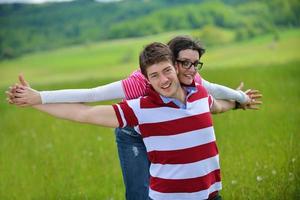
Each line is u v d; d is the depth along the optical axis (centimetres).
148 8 13000
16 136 1279
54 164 959
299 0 9519
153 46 433
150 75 430
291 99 1367
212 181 446
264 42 7762
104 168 909
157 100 434
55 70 8169
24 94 447
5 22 12662
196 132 434
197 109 440
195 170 432
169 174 434
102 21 12775
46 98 452
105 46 10256
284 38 7719
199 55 465
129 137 556
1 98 2030
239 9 10638
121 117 439
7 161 1020
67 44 11144
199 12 11144
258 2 10406
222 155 874
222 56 6325
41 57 9650
